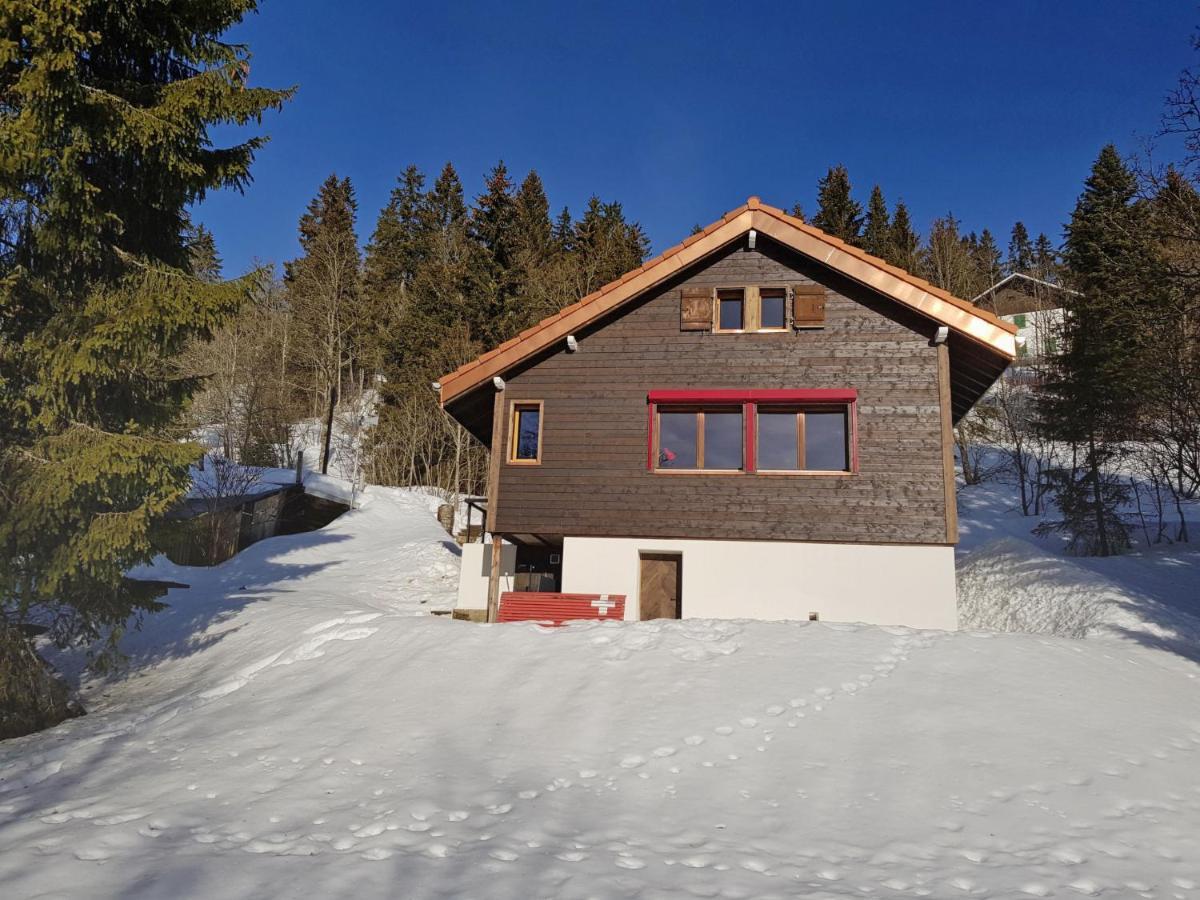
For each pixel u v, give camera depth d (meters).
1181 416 22.03
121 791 7.39
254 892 5.00
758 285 15.78
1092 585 18.44
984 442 41.56
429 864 5.47
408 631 12.39
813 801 6.71
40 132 10.06
